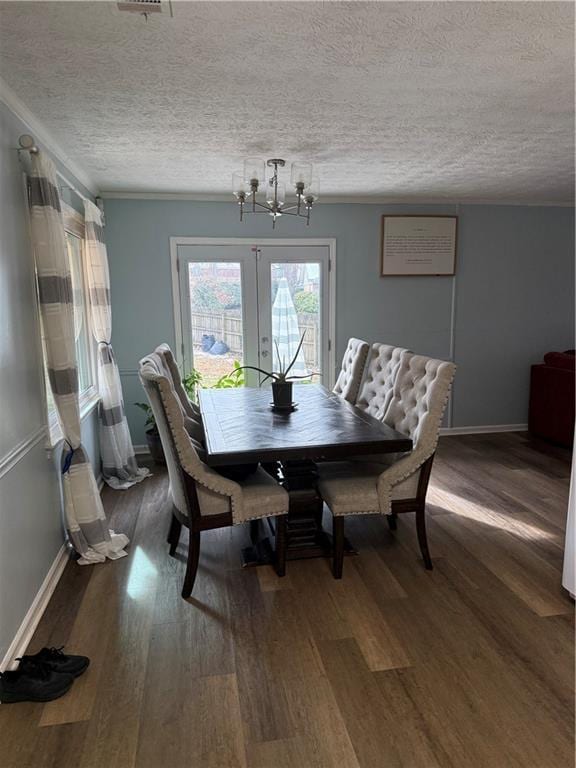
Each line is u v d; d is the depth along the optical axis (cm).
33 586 226
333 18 168
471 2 160
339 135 296
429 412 254
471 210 501
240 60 199
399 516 330
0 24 170
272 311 479
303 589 245
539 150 331
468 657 196
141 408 461
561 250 525
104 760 154
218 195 452
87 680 187
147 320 460
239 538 303
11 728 166
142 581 254
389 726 164
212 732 163
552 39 185
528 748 156
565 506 343
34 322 245
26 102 238
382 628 214
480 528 310
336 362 496
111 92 229
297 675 188
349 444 241
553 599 235
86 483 272
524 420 546
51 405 289
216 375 478
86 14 164
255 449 232
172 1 156
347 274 487
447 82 223
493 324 524
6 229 215
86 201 350
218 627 216
